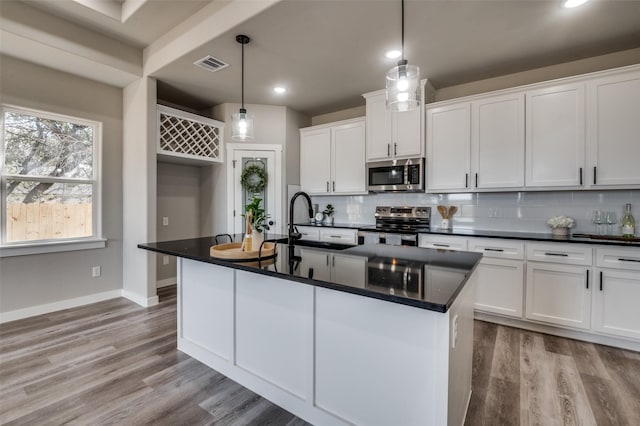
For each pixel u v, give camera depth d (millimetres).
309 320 1671
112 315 3244
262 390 1922
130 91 3682
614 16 2422
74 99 3406
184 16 2896
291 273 1464
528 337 2768
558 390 1980
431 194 3963
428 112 3652
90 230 3602
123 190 3814
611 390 1979
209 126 4277
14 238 3102
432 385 1286
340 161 4426
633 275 2453
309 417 1698
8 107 3018
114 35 3182
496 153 3244
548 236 2953
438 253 1980
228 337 2133
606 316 2557
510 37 2732
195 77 3537
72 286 3457
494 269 3033
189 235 4617
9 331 2828
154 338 2715
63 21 2877
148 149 3494
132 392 1967
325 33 2656
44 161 3271
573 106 2875
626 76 2660
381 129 3936
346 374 1557
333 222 4762
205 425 1688
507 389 1993
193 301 2396
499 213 3516
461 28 2592
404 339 1362
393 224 4121
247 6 2439
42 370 2203
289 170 4688
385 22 2502
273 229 4531
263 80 3652
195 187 4711
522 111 3107
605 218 2914
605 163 2742
